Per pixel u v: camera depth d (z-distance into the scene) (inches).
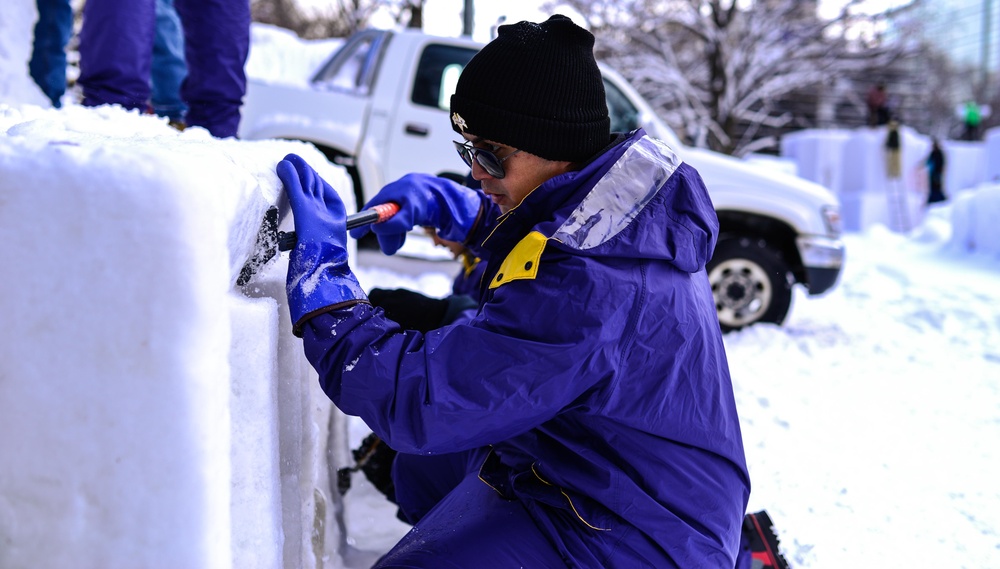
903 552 90.3
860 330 208.5
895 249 404.2
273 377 47.0
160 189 34.9
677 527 53.4
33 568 37.5
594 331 47.7
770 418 133.2
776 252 206.8
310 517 57.3
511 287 49.8
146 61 92.0
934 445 125.8
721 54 525.7
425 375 47.8
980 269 322.7
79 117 65.2
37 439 36.4
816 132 631.2
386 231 73.4
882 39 564.1
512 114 51.9
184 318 35.8
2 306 35.5
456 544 53.7
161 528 37.1
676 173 53.0
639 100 214.5
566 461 54.6
